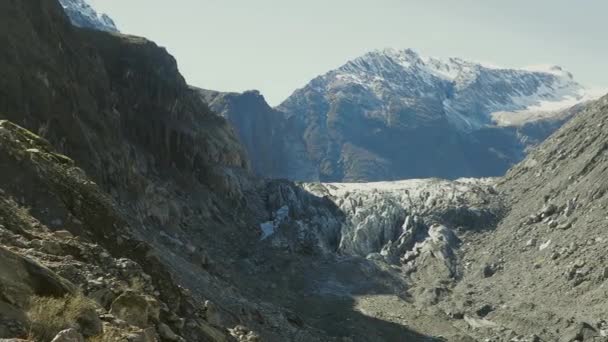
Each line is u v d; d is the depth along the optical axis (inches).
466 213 5526.6
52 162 1371.8
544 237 4901.6
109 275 949.2
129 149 4028.1
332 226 5428.2
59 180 1320.1
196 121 5418.3
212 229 4608.8
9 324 634.2
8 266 704.4
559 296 4079.7
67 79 3449.8
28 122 2923.2
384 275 4746.6
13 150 1274.6
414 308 4247.0
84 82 3823.8
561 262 4453.7
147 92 4886.8
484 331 3890.3
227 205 5054.1
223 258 4345.5
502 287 4483.3
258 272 4419.3
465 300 4296.3
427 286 4584.2
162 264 1309.1
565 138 6038.4
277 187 5654.5
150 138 4680.1
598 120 5920.3
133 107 4717.0
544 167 5885.8
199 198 4761.3
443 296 4461.1
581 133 5905.5
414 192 5940.0
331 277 4594.0
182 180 4758.9
